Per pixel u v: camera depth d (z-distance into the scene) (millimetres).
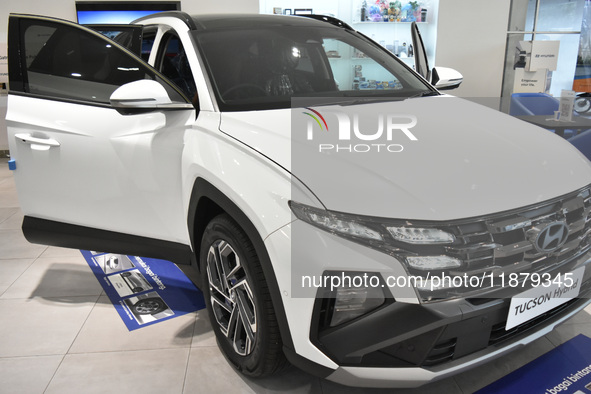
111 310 2180
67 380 1702
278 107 1745
